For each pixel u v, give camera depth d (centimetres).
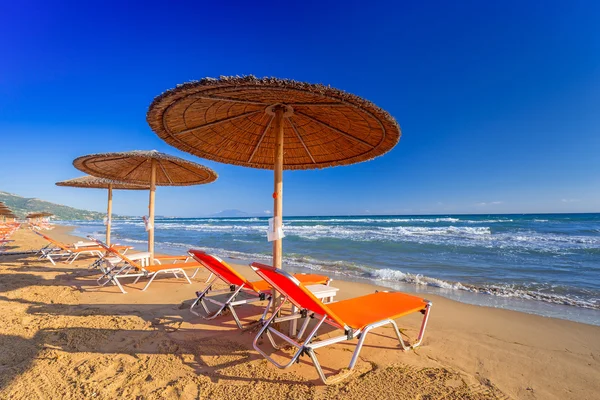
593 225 2569
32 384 236
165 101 254
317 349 306
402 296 350
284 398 225
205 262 388
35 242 1483
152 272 538
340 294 562
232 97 272
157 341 318
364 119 302
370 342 329
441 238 1605
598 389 246
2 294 486
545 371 274
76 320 375
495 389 242
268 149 431
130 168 690
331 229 2486
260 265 267
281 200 316
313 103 285
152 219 640
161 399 221
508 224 2886
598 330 378
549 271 773
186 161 593
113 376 250
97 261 705
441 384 247
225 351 297
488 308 468
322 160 450
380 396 228
